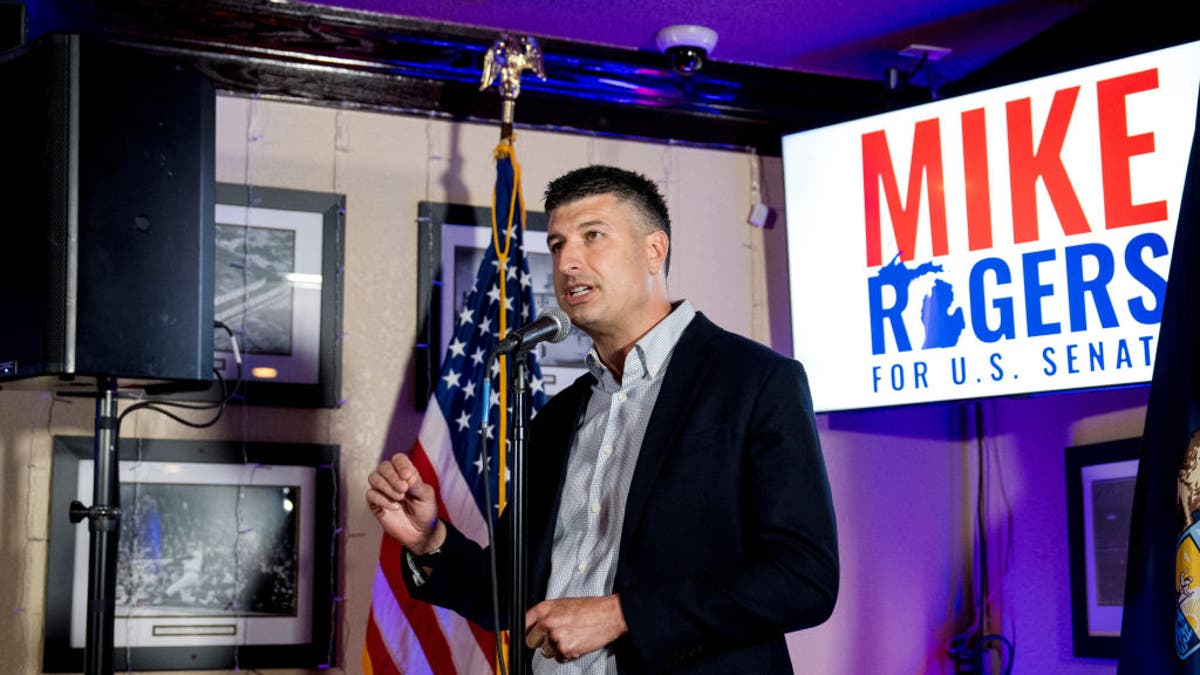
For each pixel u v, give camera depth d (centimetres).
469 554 218
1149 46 325
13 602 308
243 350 332
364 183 351
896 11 348
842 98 393
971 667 368
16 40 320
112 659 259
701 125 387
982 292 331
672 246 379
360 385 342
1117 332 308
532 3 343
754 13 351
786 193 363
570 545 210
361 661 330
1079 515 339
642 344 217
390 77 356
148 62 268
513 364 195
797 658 364
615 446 213
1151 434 227
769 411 200
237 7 338
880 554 376
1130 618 222
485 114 364
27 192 255
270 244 340
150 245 261
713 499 198
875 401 344
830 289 354
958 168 339
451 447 322
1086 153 318
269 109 346
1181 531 212
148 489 321
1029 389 320
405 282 350
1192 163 229
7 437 314
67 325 247
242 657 320
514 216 340
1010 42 368
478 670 310
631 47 371
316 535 330
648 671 186
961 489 386
